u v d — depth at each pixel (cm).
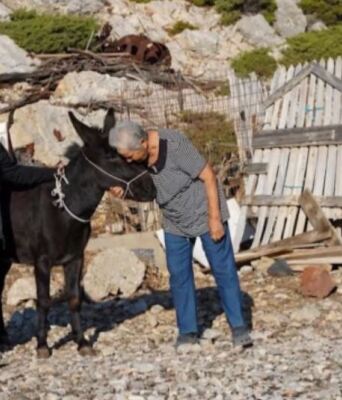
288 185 1245
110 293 1118
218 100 1730
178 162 830
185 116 1669
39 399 749
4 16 2661
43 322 891
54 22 2458
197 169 830
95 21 2592
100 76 2102
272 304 1029
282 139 1269
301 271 1138
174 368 810
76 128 856
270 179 1261
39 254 882
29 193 885
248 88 1484
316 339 892
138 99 1867
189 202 844
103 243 1266
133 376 794
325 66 1300
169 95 1894
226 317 888
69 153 1684
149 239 1248
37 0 2858
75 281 893
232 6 2964
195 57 2750
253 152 1296
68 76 2086
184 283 873
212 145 1470
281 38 2952
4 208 884
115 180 847
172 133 834
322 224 1190
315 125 1259
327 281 1041
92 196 863
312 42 2655
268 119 1298
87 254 1262
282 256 1172
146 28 2839
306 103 1280
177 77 2097
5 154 869
